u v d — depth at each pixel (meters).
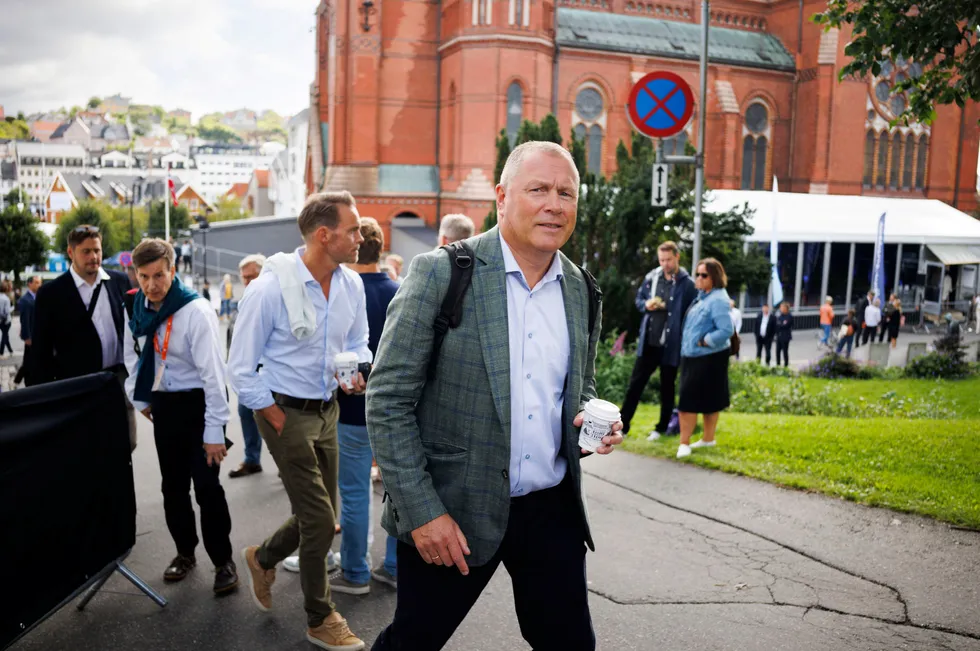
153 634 4.03
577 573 2.51
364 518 4.48
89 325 5.41
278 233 51.00
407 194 41.06
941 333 26.16
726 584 4.41
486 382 2.37
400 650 2.43
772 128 44.72
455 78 38.94
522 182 2.36
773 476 6.30
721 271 7.13
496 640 3.91
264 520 5.86
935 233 30.73
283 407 3.93
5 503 3.51
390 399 2.33
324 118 49.69
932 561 4.57
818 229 28.33
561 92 39.69
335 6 41.06
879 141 44.97
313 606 3.84
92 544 4.09
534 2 37.53
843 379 15.23
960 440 7.14
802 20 44.44
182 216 77.69
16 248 50.69
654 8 43.88
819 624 3.89
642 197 13.69
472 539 2.39
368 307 4.93
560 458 2.58
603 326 13.09
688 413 7.17
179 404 4.61
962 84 6.62
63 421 3.86
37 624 3.70
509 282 2.45
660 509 5.72
